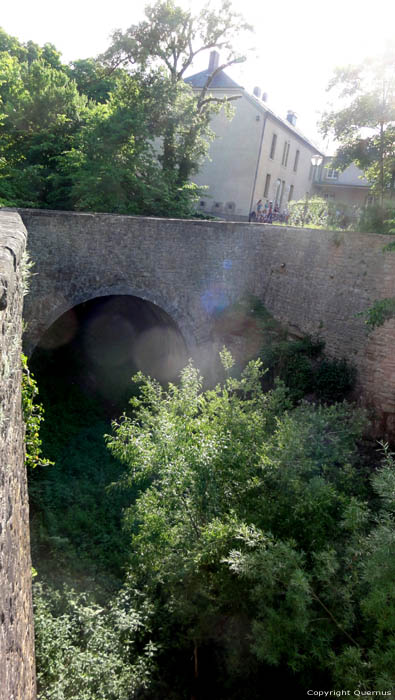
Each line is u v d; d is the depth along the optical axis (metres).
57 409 14.00
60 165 17.14
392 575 5.02
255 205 26.98
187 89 19.44
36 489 10.38
